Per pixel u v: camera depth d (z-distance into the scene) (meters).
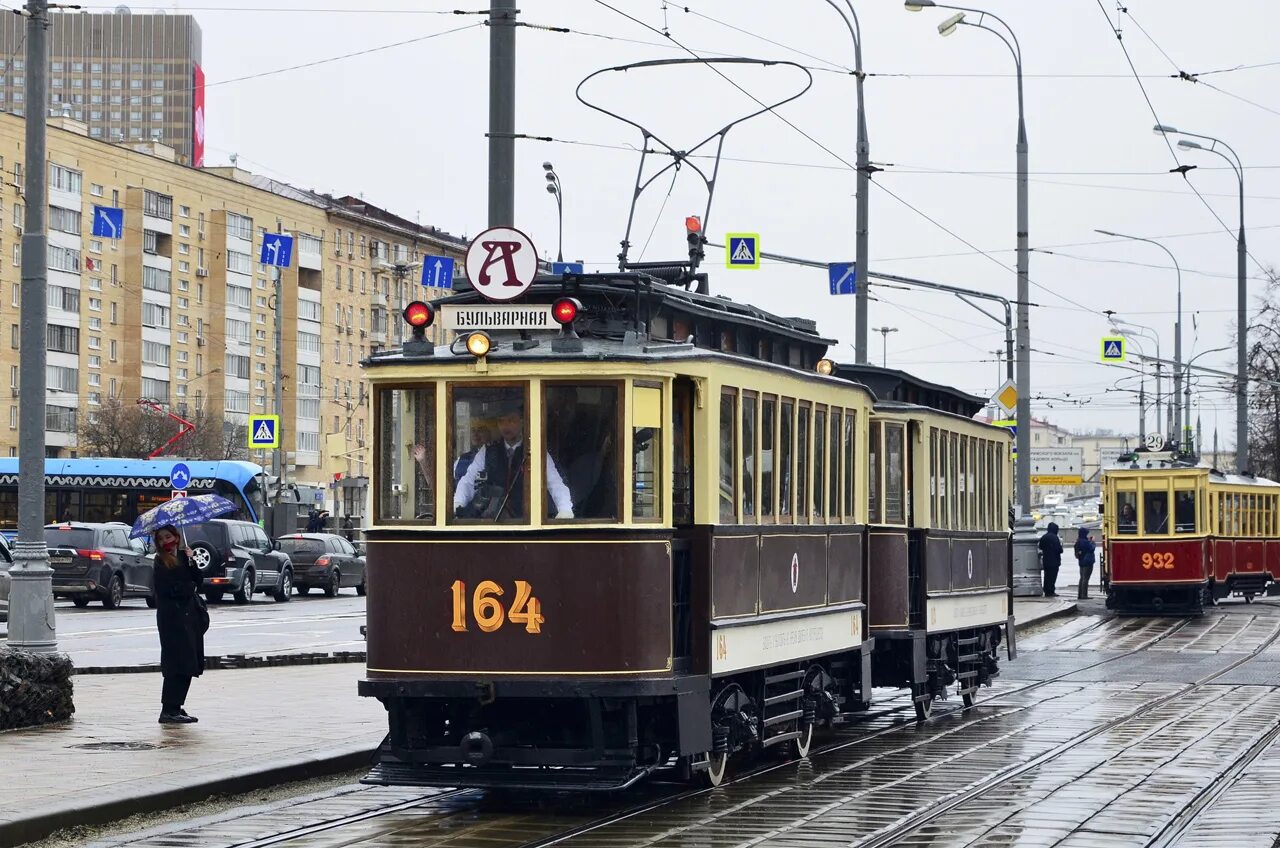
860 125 32.12
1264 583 49.78
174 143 197.88
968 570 21.72
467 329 13.34
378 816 12.93
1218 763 15.99
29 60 19.33
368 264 107.38
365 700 19.67
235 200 95.81
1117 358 52.41
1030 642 34.16
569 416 12.99
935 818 12.74
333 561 51.84
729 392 14.09
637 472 12.99
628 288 13.88
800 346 17.41
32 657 17.09
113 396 88.56
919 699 19.81
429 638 13.01
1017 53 40.09
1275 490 51.62
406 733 13.16
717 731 13.85
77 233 85.75
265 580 47.34
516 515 12.96
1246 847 11.52
